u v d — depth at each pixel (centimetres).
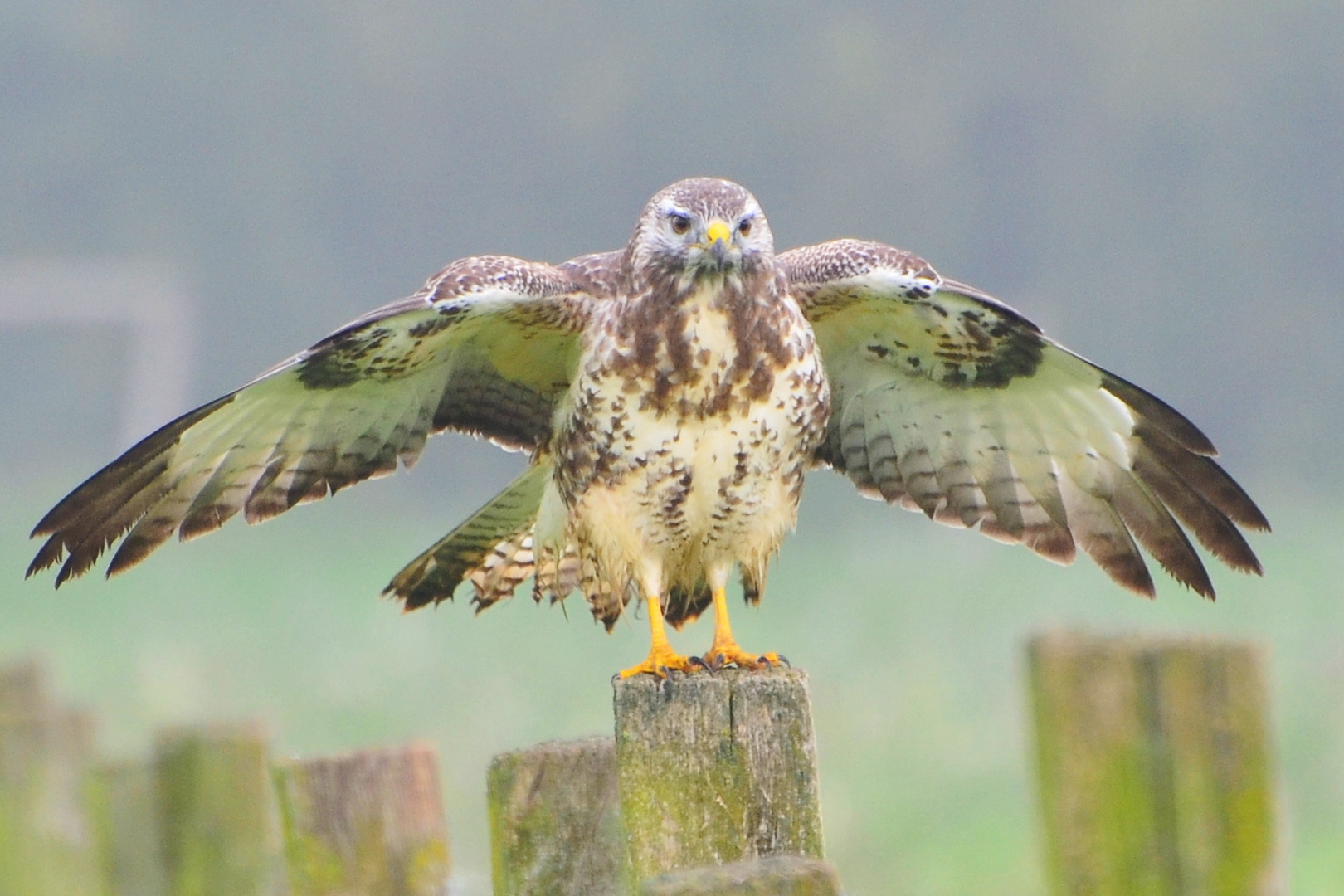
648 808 514
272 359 4712
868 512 3209
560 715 1508
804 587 2345
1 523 3256
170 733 663
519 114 4809
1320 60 4462
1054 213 4503
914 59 4659
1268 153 4462
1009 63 4600
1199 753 510
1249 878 508
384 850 589
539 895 561
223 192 4812
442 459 3859
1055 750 519
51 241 4828
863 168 4612
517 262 734
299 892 587
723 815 513
